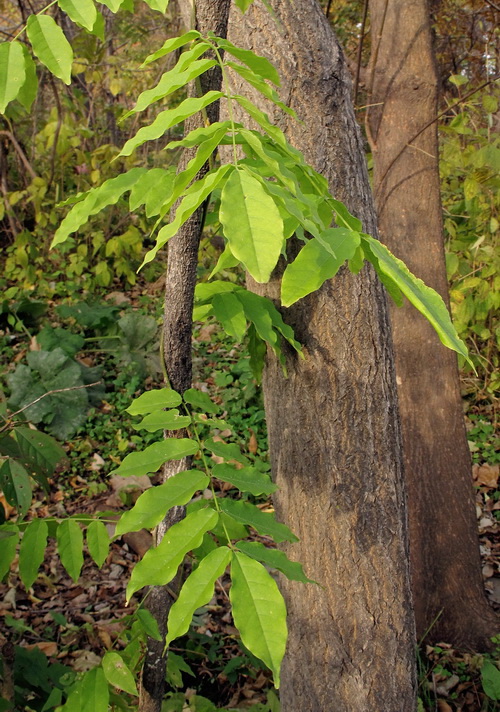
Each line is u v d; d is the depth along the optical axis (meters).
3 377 6.12
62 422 5.64
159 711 1.67
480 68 6.36
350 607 1.74
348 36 6.90
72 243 7.78
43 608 3.84
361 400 1.74
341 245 1.03
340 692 1.75
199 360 6.61
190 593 0.97
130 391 6.17
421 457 3.65
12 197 7.39
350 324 1.72
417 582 3.67
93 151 7.93
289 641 1.82
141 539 4.34
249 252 0.87
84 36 7.31
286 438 1.80
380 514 1.76
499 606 3.93
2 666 1.81
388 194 3.67
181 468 1.47
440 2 6.29
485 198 5.07
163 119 1.04
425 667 3.43
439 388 3.63
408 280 1.05
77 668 3.24
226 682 3.35
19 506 1.81
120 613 3.77
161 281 8.27
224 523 1.15
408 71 3.59
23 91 1.25
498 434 5.63
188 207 0.96
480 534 4.60
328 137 1.72
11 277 7.63
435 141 3.65
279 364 1.80
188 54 1.09
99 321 6.89
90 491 4.92
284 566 1.06
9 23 7.73
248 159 1.24
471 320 5.75
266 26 1.73
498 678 3.13
